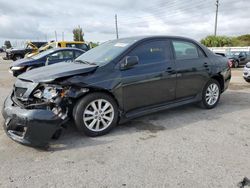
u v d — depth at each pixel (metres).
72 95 3.67
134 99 4.31
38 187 2.66
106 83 3.93
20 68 9.32
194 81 5.14
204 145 3.65
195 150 3.49
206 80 5.36
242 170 2.96
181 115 5.11
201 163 3.13
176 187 2.64
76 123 3.83
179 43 4.99
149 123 4.63
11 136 3.48
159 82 4.55
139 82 4.29
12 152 3.45
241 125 4.51
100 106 3.97
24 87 3.74
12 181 2.77
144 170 2.98
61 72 3.76
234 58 19.03
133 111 4.38
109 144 3.71
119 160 3.22
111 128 4.13
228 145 3.65
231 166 3.05
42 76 3.72
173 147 3.59
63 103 3.66
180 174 2.88
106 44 5.04
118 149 3.54
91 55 4.77
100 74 3.93
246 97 6.87
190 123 4.62
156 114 5.18
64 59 9.99
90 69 3.89
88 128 3.90
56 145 3.67
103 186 2.68
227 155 3.34
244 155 3.34
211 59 5.47
